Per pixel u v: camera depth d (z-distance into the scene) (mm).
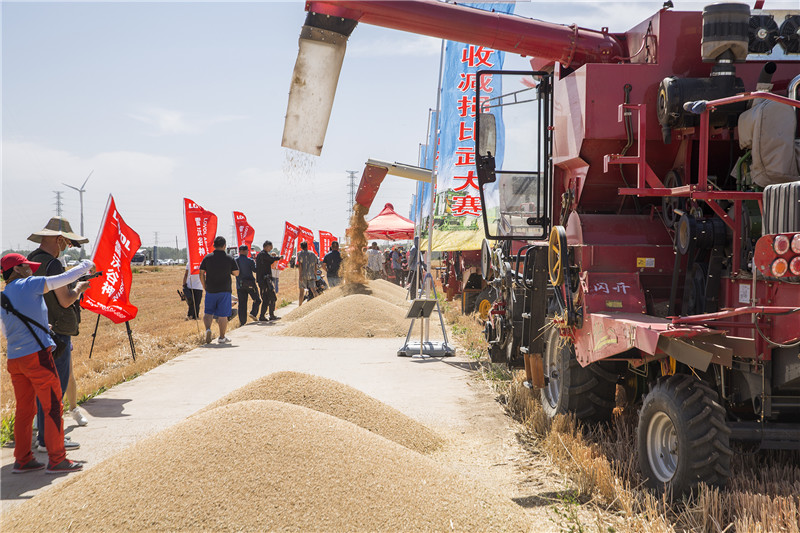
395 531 3480
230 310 12930
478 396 7934
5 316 5125
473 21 5840
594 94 5617
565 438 5668
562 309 5848
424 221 17250
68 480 4258
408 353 11016
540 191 7035
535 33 5980
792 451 5121
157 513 3490
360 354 11273
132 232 9688
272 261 17828
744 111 4855
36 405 5551
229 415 4188
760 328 4113
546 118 6902
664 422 4605
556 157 6586
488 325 8422
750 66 5457
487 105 7328
